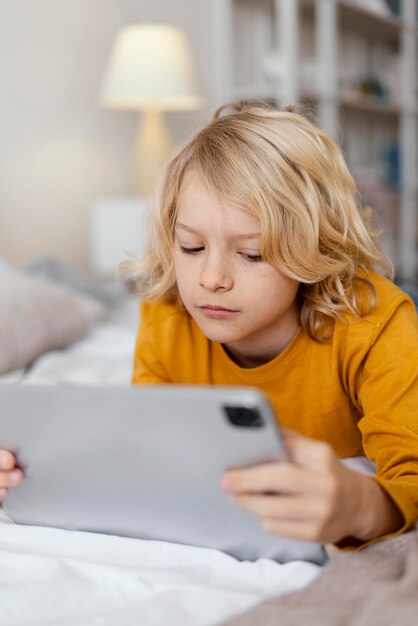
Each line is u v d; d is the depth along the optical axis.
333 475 0.56
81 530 0.74
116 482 0.65
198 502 0.63
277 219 0.79
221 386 0.98
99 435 0.60
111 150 3.44
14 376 1.66
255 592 0.62
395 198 4.66
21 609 0.60
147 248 0.99
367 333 0.85
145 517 0.68
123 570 0.65
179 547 0.69
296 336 0.91
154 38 3.12
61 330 1.90
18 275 1.97
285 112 0.89
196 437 0.56
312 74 3.90
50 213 3.16
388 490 0.63
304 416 0.93
